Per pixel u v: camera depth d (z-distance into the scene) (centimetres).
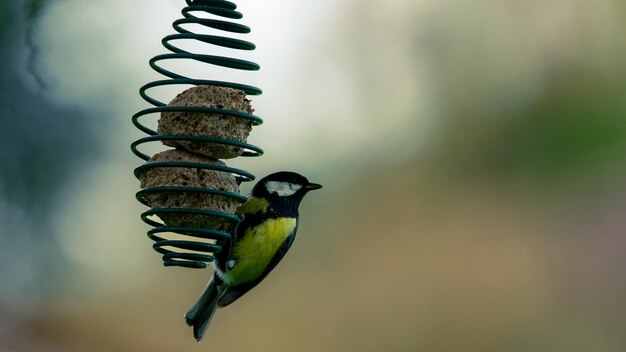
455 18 1436
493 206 1455
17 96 1127
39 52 1119
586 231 1428
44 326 1291
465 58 1425
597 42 1355
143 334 1395
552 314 1433
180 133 775
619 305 1412
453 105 1436
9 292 1261
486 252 1466
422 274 1468
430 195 1468
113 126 1224
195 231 773
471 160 1446
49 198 1195
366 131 1479
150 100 793
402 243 1473
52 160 1178
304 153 1470
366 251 1488
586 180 1389
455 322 1456
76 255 1293
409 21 1463
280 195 945
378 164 1484
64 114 1176
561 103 1366
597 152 1360
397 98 1466
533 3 1387
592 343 1414
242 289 944
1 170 1153
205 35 780
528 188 1408
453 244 1469
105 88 1212
